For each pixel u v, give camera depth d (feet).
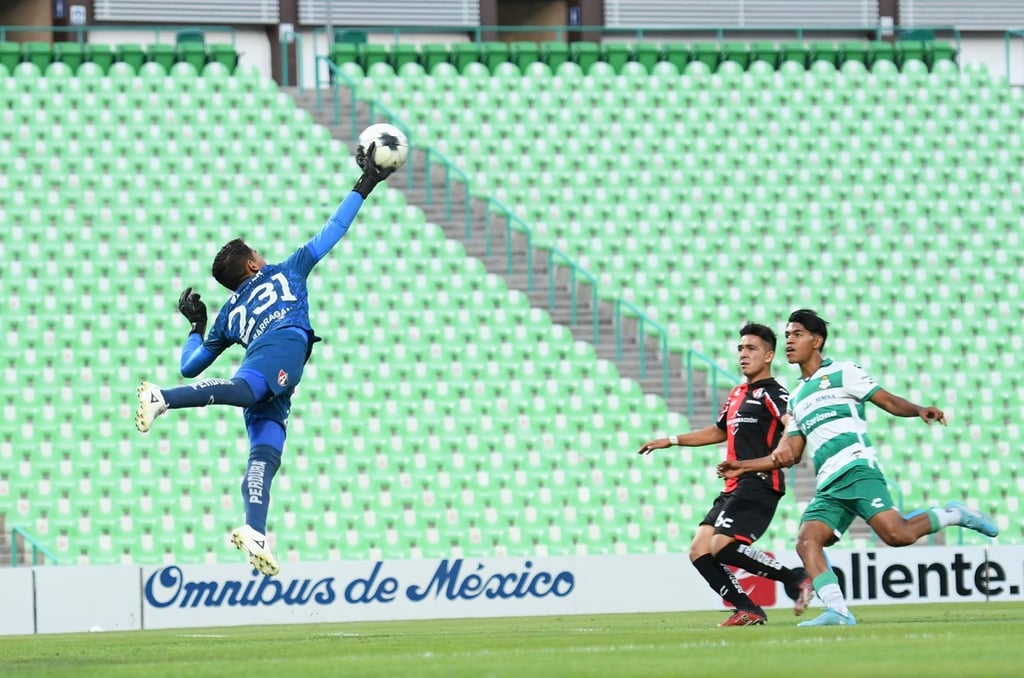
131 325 250.98
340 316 256.11
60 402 238.48
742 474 121.19
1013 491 262.26
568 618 169.07
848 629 105.70
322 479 232.73
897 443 265.13
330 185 279.28
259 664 81.30
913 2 347.15
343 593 183.83
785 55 323.98
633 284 277.85
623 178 295.48
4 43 291.58
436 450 240.53
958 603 187.73
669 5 339.57
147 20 312.29
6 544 218.59
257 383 93.91
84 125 279.49
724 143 304.30
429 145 293.64
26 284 253.24
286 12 318.04
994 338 285.84
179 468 230.27
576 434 246.27
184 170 277.23
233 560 221.87
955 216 303.89
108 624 176.76
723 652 82.02
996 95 321.52
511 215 281.74
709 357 271.08
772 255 287.69
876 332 282.77
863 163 307.99
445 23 327.88
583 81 307.17
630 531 234.17
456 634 122.21
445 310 260.42
